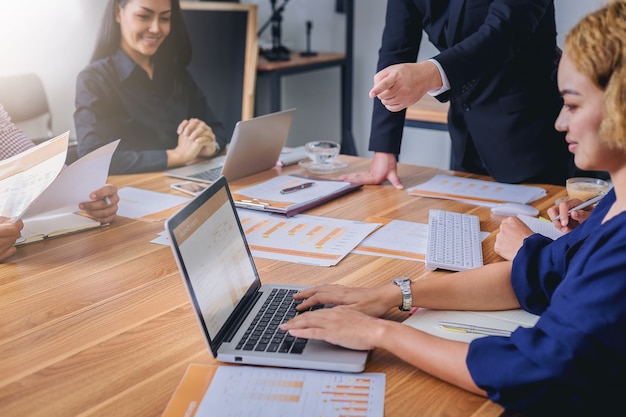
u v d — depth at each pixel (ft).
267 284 4.30
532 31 6.30
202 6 10.53
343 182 6.67
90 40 9.82
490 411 3.06
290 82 15.49
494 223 5.68
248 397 3.13
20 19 9.16
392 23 7.34
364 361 3.35
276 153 7.47
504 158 6.98
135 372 3.40
